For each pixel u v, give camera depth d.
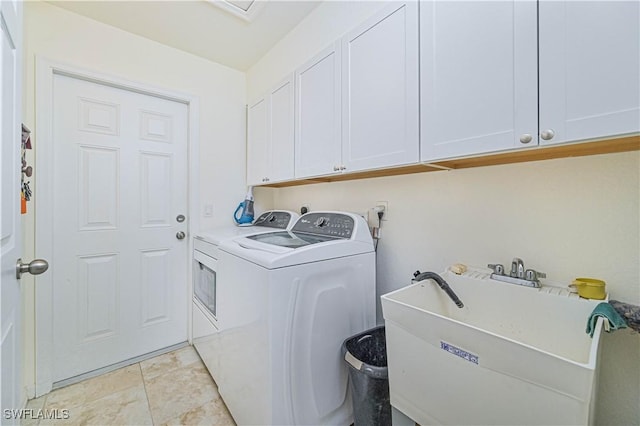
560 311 0.89
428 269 1.36
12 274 0.76
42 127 1.63
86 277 1.82
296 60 1.95
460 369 0.72
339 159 1.39
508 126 0.81
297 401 1.16
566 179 0.95
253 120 2.28
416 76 1.04
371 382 1.09
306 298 1.17
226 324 1.42
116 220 1.94
